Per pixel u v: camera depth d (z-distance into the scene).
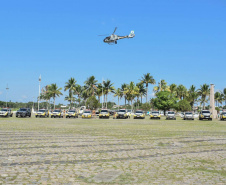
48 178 5.45
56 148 9.58
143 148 9.99
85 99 97.19
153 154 8.71
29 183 5.05
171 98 80.81
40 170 6.14
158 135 15.24
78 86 96.56
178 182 5.28
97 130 18.38
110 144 10.91
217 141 12.56
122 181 5.33
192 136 14.94
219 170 6.46
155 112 47.78
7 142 11.02
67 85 92.88
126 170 6.32
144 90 97.94
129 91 90.69
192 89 100.75
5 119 34.97
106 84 88.75
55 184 5.02
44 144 10.59
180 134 16.12
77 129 19.00
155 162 7.38
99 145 10.57
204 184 5.15
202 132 18.02
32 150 9.03
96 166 6.72
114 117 49.50
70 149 9.41
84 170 6.25
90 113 47.19
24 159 7.43
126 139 12.88
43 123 26.72
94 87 87.94
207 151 9.48
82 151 9.02
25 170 6.11
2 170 6.04
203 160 7.76
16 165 6.62
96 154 8.48
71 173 5.93
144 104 94.88
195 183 5.22
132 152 9.03
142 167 6.69
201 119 47.56
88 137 13.47
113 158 7.86
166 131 18.45
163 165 6.98
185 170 6.41
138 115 47.78
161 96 79.81
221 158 8.11
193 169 6.54
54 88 92.31
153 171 6.26
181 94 102.38
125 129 19.81
